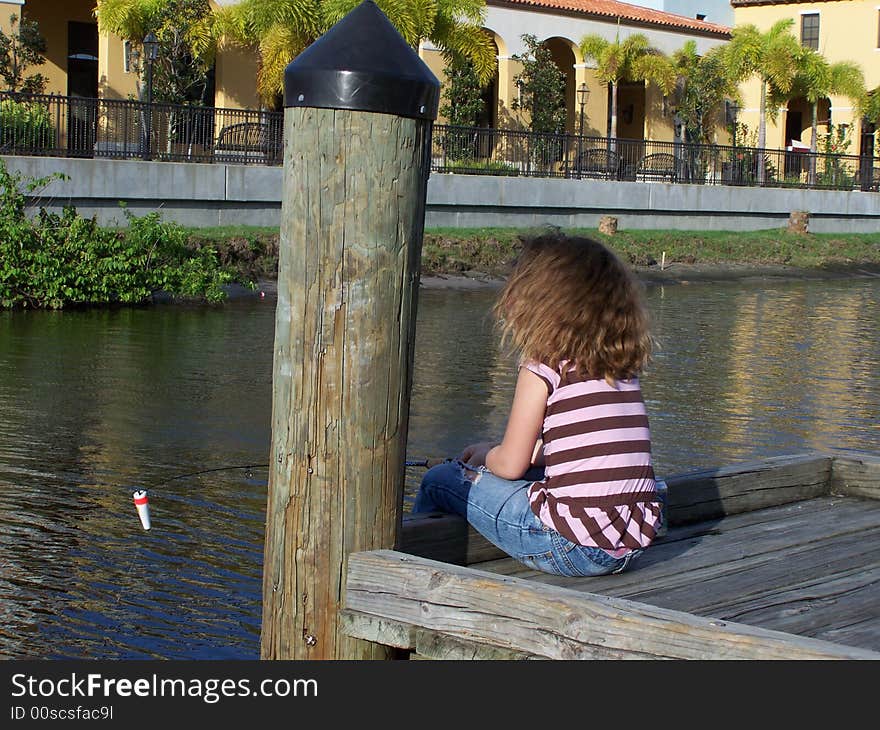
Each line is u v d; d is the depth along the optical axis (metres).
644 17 35.38
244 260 19.33
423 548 3.79
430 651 3.32
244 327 15.16
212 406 10.14
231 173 20.92
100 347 13.11
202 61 26.31
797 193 30.61
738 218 29.44
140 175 19.92
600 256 3.57
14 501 7.07
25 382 10.89
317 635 3.51
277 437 3.50
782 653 2.76
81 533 6.52
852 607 3.54
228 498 7.32
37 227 16.61
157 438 8.89
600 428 3.52
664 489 4.18
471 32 27.77
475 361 13.11
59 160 19.08
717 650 2.86
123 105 20.31
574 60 35.16
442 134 24.98
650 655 2.96
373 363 3.41
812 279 25.53
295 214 3.38
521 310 3.56
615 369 3.53
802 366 13.51
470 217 24.56
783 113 41.09
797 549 4.20
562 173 26.48
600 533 3.52
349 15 3.46
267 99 27.53
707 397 11.35
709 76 34.69
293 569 3.50
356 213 3.34
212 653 5.02
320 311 3.38
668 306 19.73
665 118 36.34
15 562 6.00
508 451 3.60
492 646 3.22
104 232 16.95
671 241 26.44
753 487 4.80
